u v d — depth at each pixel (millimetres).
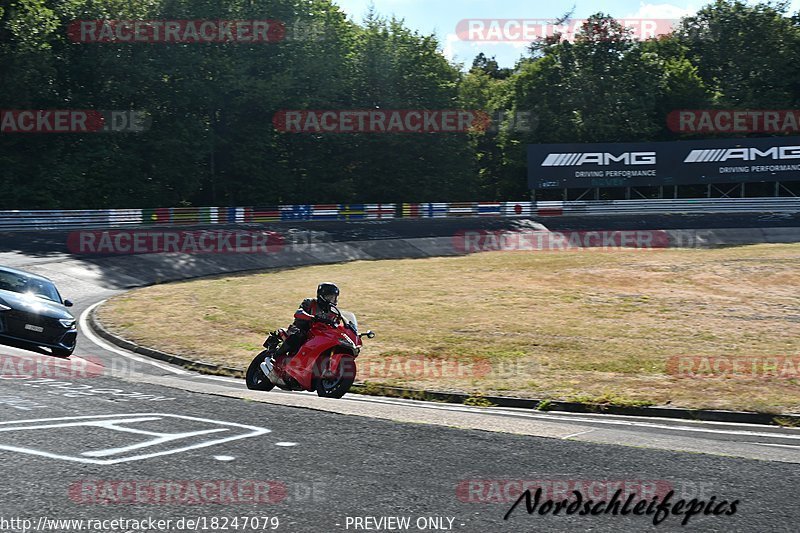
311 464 8562
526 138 81625
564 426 11773
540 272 41531
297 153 76312
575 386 16875
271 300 31875
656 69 82812
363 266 45375
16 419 10125
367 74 76688
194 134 66688
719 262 44812
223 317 27297
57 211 50094
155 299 31609
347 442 9586
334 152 76875
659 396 15680
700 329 25484
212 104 68188
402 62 77250
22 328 16781
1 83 56219
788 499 7789
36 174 57625
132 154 63031
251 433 9867
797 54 85438
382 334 24094
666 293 34312
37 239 44875
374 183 77000
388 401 15789
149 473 8055
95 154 59844
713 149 69938
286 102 71375
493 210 69250
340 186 74000
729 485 8227
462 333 24406
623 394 15875
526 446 9727
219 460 8586
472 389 16609
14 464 8156
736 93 85625
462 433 10328
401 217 67688
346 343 13766
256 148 70625
